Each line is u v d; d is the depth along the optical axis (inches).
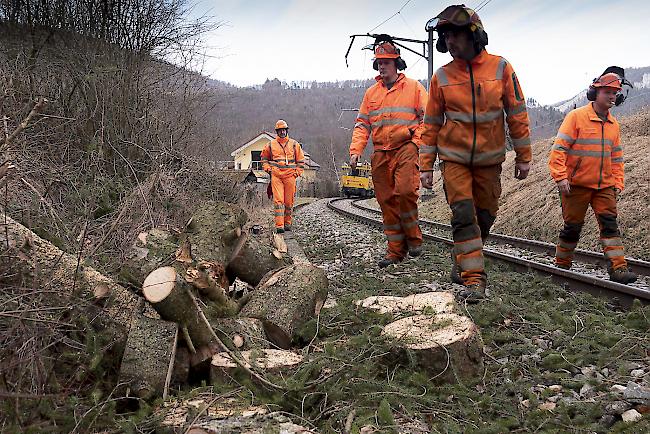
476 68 207.0
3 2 386.0
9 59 359.3
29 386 117.5
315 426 120.4
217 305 164.2
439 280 265.6
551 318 189.6
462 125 208.1
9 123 208.7
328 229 609.3
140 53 427.8
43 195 197.6
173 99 444.5
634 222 416.2
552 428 115.6
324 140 3506.4
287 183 519.5
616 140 268.4
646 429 109.4
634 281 257.1
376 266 318.7
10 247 140.2
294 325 173.5
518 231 557.3
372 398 127.3
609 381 137.3
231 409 121.3
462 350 139.6
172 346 139.1
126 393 131.6
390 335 146.1
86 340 137.2
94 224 230.7
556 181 272.8
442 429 117.6
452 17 199.6
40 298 131.7
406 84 288.8
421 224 687.7
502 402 128.3
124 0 429.1
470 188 210.8
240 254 221.5
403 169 285.9
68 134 343.0
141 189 273.4
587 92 271.9
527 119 211.3
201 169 407.5
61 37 399.2
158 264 161.9
